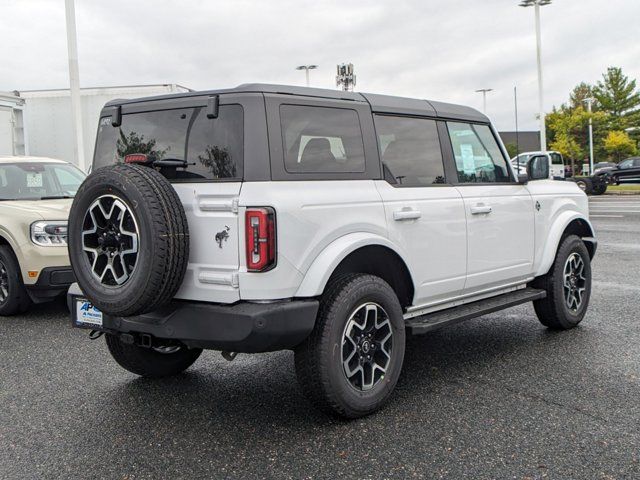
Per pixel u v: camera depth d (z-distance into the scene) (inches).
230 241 145.0
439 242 185.3
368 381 162.6
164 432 155.5
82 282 151.3
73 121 543.5
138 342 162.2
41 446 148.5
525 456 138.1
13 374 202.8
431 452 141.2
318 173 157.5
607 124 2588.6
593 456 137.5
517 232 217.0
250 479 130.9
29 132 587.8
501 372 196.1
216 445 147.6
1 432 157.1
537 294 224.8
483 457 138.0
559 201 240.7
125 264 145.6
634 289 319.6
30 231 273.0
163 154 162.9
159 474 134.0
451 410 165.6
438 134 195.8
